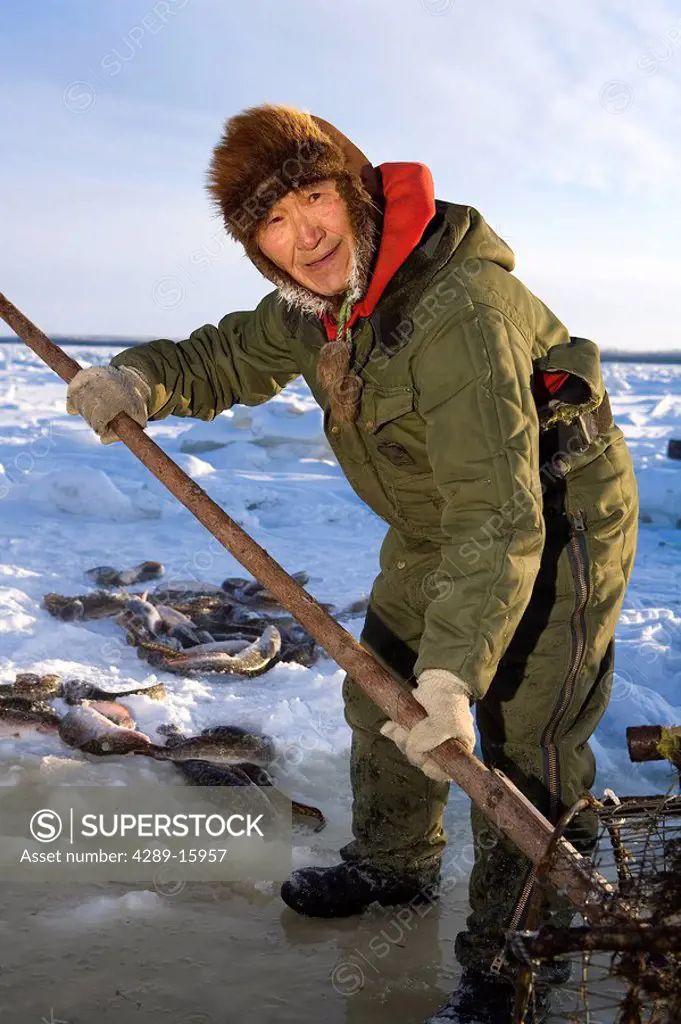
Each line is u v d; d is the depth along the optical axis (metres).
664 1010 1.80
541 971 2.44
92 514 8.53
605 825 1.96
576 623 2.49
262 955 2.75
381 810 2.93
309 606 2.32
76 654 5.01
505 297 2.36
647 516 8.78
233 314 3.08
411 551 2.79
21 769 3.65
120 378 2.79
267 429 12.11
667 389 27.47
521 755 2.53
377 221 2.40
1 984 2.59
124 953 2.73
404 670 2.87
